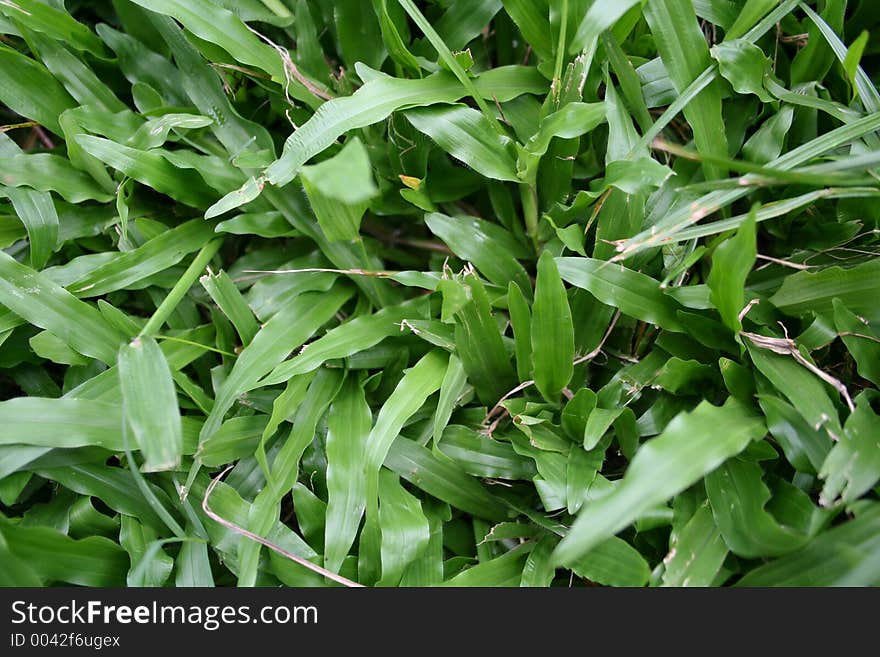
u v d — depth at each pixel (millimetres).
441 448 405
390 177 439
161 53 449
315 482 410
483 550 401
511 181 428
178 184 425
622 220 406
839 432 366
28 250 430
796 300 394
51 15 427
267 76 433
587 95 418
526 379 407
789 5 406
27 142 456
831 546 357
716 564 368
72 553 388
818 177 357
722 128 410
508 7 416
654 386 396
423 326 409
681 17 406
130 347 387
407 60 420
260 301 423
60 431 386
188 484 392
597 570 377
